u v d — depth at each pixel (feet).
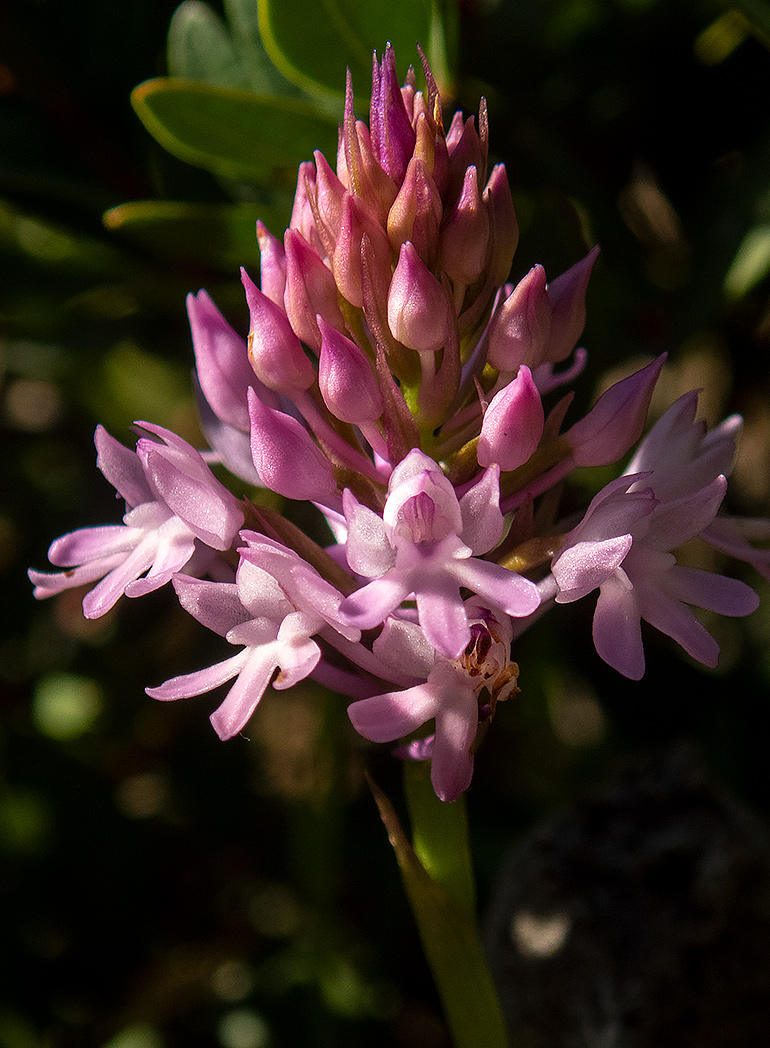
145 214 0.52
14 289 0.59
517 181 0.54
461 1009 0.44
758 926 0.49
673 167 0.59
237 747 0.71
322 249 0.45
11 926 0.65
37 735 0.69
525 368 0.42
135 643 0.74
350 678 0.44
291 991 0.64
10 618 0.74
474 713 0.42
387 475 0.45
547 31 0.58
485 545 0.42
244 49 0.54
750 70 0.58
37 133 0.58
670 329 0.55
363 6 0.49
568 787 0.63
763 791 0.60
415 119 0.44
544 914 0.50
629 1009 0.49
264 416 0.43
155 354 0.64
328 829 0.62
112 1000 0.66
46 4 0.56
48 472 0.81
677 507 0.44
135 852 0.68
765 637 0.62
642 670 0.42
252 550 0.42
